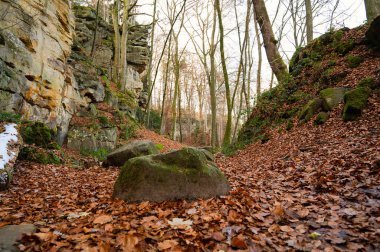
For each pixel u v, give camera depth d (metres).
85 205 4.77
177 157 4.74
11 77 9.80
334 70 10.74
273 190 4.90
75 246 2.81
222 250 2.77
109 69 22.53
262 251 2.77
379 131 6.58
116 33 21.77
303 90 11.80
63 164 9.55
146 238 3.01
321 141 7.75
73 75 14.69
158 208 4.03
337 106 8.92
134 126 18.09
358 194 3.92
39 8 11.76
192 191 4.51
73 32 15.97
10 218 3.97
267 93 14.11
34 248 2.73
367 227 2.99
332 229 3.09
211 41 20.12
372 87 8.41
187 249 2.75
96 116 14.95
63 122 12.93
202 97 43.56
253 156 10.21
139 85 25.73
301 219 3.53
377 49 10.09
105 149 13.58
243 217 3.60
